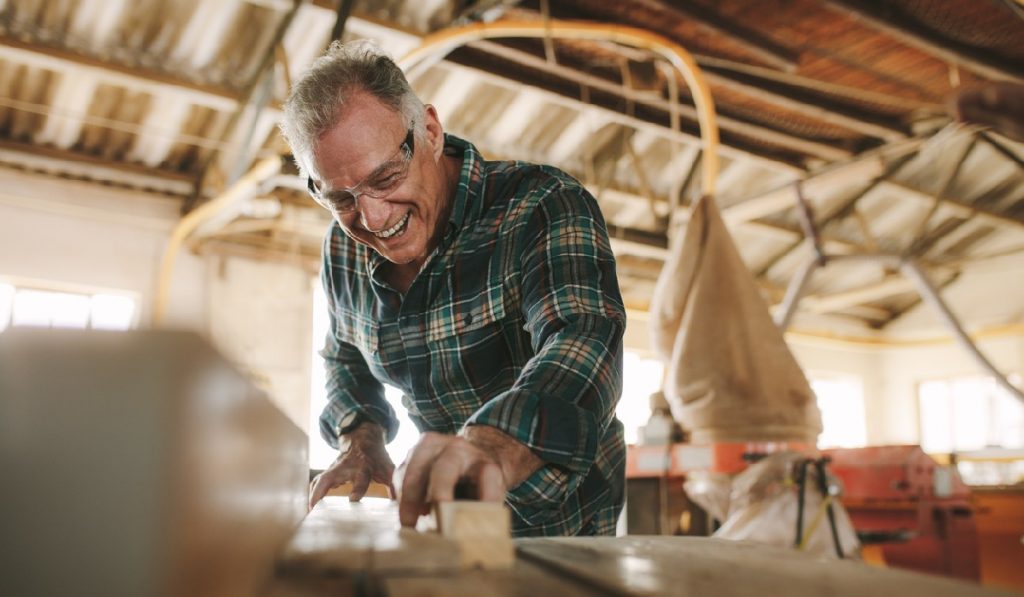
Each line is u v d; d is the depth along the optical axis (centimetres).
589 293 112
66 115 519
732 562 66
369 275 143
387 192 118
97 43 492
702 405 293
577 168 667
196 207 635
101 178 618
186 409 40
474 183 129
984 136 685
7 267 587
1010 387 471
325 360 169
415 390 144
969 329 1010
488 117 602
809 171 705
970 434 1004
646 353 888
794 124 654
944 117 614
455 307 132
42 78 514
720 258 308
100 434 39
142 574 38
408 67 405
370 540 66
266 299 675
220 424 44
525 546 79
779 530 257
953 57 518
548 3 481
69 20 479
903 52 530
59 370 39
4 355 39
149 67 509
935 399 1042
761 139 672
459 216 128
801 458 267
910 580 57
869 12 480
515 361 133
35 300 600
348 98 115
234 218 654
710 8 491
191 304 646
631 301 880
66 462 39
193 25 491
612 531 143
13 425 39
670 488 329
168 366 40
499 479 77
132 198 636
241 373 50
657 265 824
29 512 38
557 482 93
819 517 256
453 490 76
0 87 517
